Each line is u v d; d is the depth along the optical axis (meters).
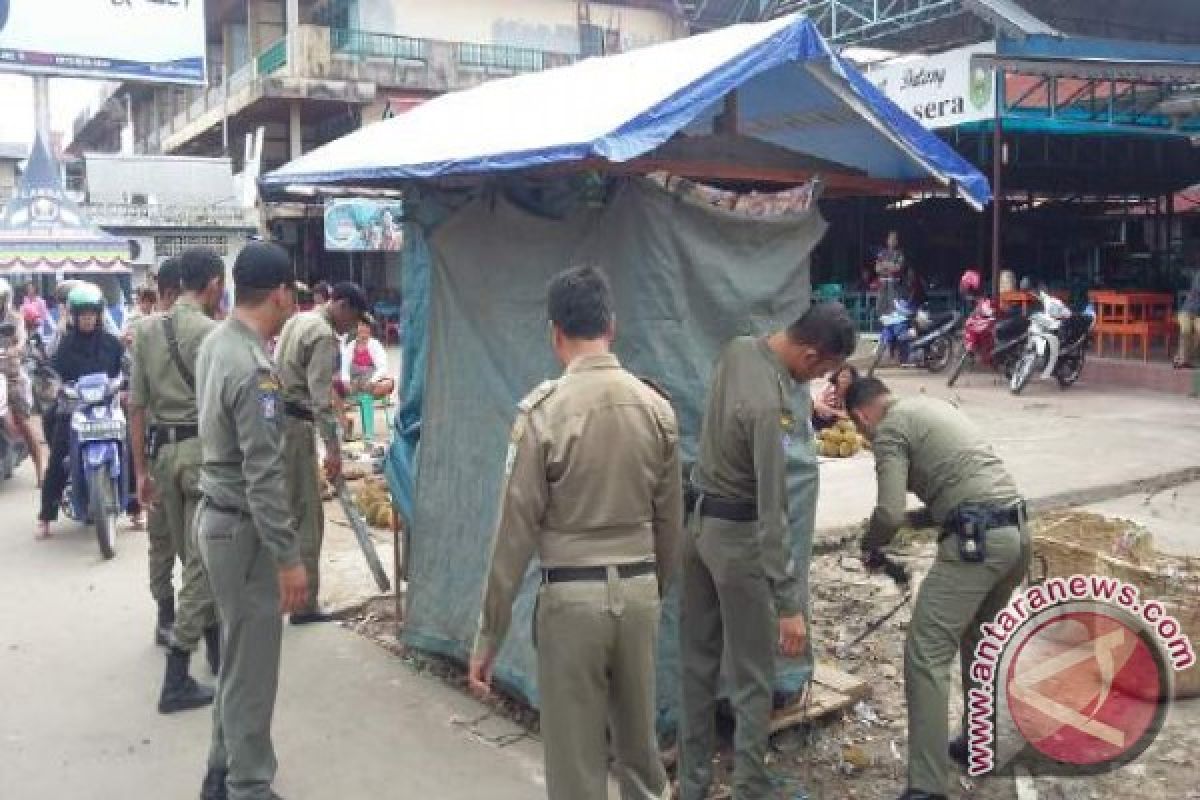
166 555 5.16
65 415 7.02
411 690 4.72
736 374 3.50
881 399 3.78
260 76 23.73
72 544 7.12
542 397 2.92
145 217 18.92
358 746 4.19
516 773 3.97
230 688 3.56
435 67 24.94
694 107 3.63
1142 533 5.16
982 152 16.73
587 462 2.86
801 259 4.17
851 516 7.19
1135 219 21.73
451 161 3.99
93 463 6.70
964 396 12.69
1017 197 20.83
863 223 19.72
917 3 16.92
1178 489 8.08
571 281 2.97
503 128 4.22
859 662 5.02
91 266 16.17
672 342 3.87
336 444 5.49
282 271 3.52
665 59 4.32
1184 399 12.27
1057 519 5.59
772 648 3.59
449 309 4.69
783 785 3.83
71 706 4.57
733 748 4.00
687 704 3.72
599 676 2.93
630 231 3.88
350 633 5.42
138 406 4.73
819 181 4.23
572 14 27.06
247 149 23.45
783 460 3.41
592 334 2.96
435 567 4.85
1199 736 4.24
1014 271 20.34
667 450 3.00
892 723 4.39
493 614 2.91
